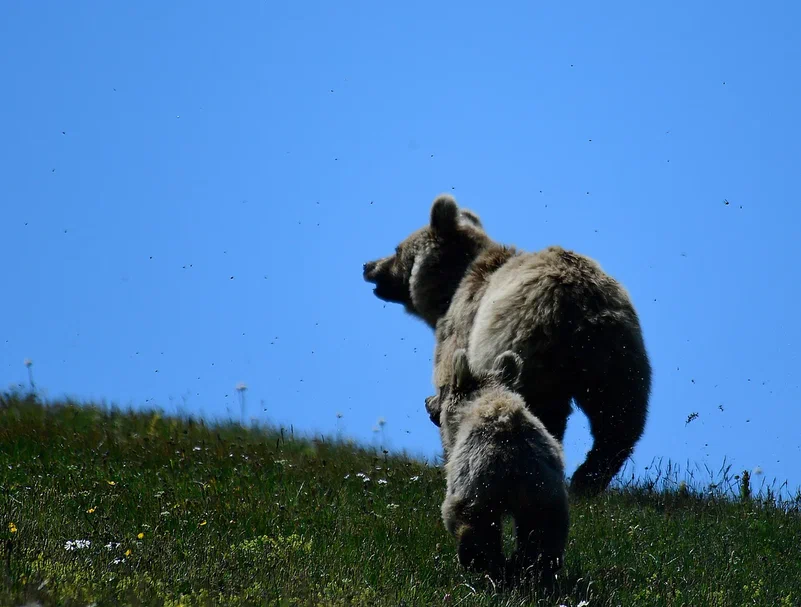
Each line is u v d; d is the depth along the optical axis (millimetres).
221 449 54719
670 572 37656
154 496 43000
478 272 51281
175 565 32562
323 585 31844
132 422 62719
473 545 33625
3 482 44500
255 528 39656
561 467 34562
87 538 35469
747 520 46250
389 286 59062
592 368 45625
